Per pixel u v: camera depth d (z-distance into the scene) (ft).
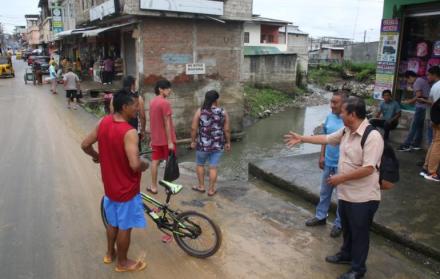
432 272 12.76
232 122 50.83
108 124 11.27
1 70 92.32
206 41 47.06
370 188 11.27
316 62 148.46
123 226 11.87
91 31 50.03
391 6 28.02
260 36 104.63
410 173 20.86
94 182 21.17
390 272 12.63
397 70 28.71
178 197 19.27
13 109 45.93
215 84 48.80
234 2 47.21
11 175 22.16
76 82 48.19
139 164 11.15
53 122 38.58
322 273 12.61
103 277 12.30
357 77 114.93
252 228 15.90
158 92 18.69
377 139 10.84
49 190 19.86
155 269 12.76
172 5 41.88
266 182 22.30
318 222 16.16
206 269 12.80
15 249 14.01
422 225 15.12
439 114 19.07
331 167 15.21
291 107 77.25
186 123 47.24
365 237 11.65
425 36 26.84
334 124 14.75
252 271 12.69
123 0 41.60
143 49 42.75
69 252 13.84
